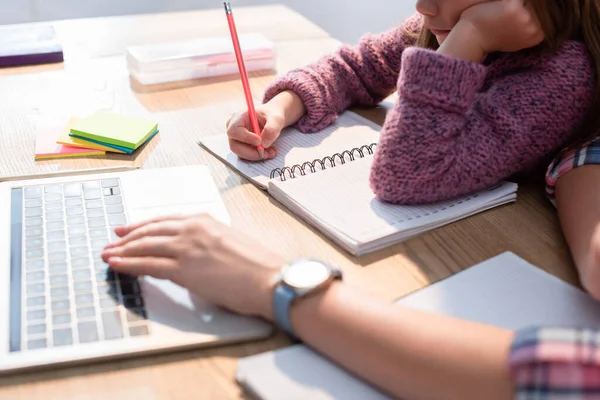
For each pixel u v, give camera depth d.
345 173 0.90
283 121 1.02
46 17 2.03
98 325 0.64
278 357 0.61
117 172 0.91
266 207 0.85
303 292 0.62
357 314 0.59
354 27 2.31
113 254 0.71
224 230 0.70
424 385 0.55
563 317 0.65
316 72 1.10
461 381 0.53
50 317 0.64
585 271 0.69
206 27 1.50
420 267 0.74
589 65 0.87
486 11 0.86
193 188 0.87
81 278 0.70
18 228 0.78
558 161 0.84
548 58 0.88
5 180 0.90
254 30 1.50
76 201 0.83
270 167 0.94
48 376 0.59
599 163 0.80
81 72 1.27
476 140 0.85
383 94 1.17
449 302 0.67
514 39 0.87
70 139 1.00
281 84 1.08
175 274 0.68
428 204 0.84
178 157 0.98
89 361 0.60
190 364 0.61
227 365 0.61
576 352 0.49
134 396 0.57
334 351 0.59
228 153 0.98
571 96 0.86
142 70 1.22
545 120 0.86
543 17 0.85
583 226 0.74
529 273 0.71
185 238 0.69
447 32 0.93
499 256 0.74
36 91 1.18
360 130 1.06
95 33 1.45
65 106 1.13
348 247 0.76
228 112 1.13
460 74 0.84
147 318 0.65
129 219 0.80
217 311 0.66
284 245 0.77
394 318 0.58
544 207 0.86
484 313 0.66
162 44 1.31
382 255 0.76
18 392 0.58
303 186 0.87
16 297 0.67
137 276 0.70
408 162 0.83
